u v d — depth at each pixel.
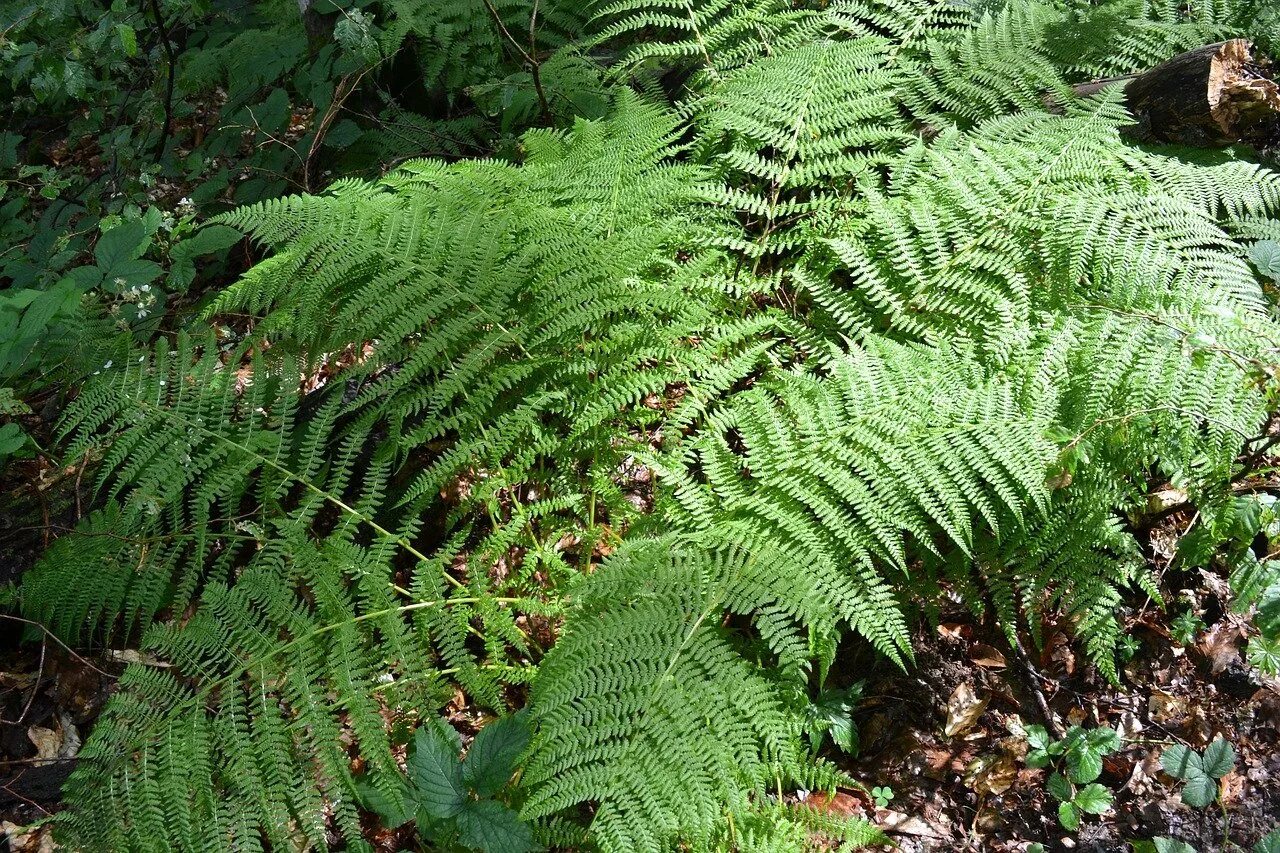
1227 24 2.76
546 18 3.08
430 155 2.96
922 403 2.23
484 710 2.33
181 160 3.08
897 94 2.73
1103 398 2.22
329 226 2.44
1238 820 2.23
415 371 2.32
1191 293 2.30
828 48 2.65
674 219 2.47
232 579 2.45
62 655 2.39
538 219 2.44
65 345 2.51
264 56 3.08
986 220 2.43
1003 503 2.28
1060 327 2.29
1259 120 2.59
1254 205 2.43
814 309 2.54
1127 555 2.30
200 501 2.29
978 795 2.28
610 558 2.18
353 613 2.21
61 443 2.57
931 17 2.84
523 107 2.89
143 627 2.26
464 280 2.40
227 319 2.78
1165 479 2.48
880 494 2.17
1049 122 2.59
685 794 1.94
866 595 2.18
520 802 2.12
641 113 2.57
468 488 2.51
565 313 2.34
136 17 3.33
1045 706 2.34
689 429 2.51
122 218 2.79
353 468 2.53
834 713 2.28
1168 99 2.61
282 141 3.04
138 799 2.05
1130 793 2.28
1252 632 2.36
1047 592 2.40
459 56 2.97
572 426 2.33
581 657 2.05
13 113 3.46
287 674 2.11
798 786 2.26
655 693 2.00
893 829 2.24
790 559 2.13
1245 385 2.20
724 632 2.22
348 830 2.04
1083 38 2.73
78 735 2.32
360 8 2.97
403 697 2.15
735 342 2.49
